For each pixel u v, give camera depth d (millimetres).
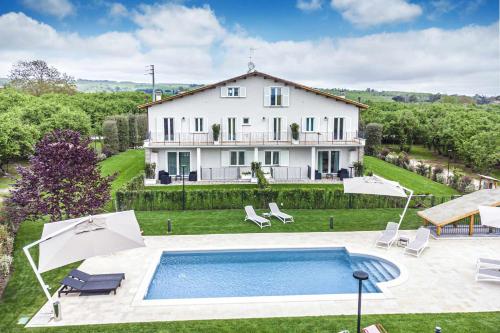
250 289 13141
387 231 17250
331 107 29844
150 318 10703
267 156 30281
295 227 19188
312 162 29328
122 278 12867
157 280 13812
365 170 31500
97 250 10320
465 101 117812
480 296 12039
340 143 29359
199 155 28922
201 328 10148
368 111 71562
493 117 51812
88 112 60875
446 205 18812
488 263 13508
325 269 14922
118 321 10531
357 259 15852
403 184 29391
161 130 29391
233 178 30078
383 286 12711
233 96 29250
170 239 17359
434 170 32750
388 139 58219
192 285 13430
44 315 10883
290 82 29031
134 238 11039
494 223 13922
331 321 10523
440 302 11648
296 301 11766
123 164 36719
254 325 10297
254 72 28750
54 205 16016
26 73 84562
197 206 22234
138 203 21859
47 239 10820
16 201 15625
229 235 17938
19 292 12461
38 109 41156
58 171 15844
